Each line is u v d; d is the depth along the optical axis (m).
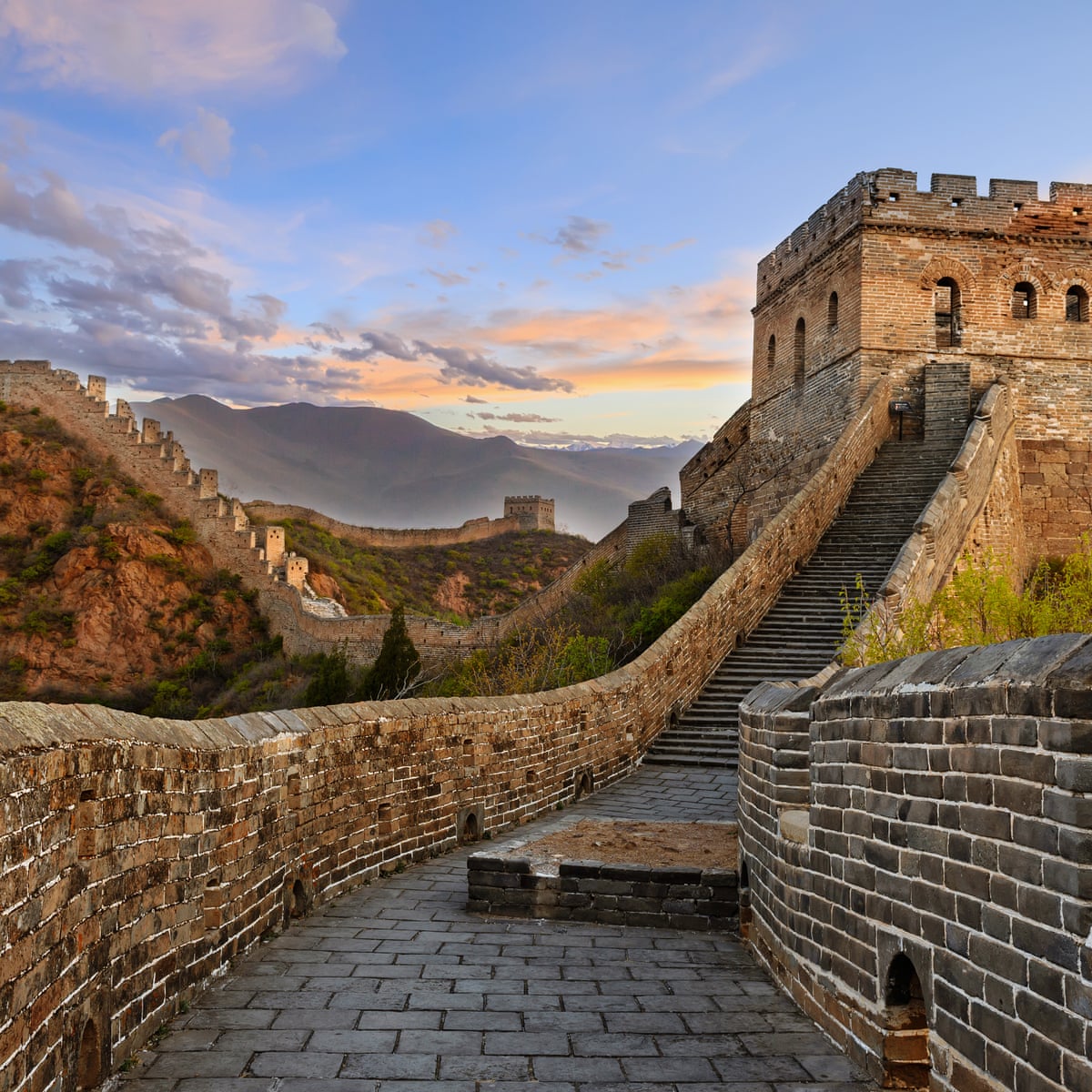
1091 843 3.99
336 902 9.76
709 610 21.33
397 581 79.88
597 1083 5.57
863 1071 5.82
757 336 38.81
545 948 8.46
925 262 30.97
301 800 9.22
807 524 25.34
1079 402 31.48
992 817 4.67
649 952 8.48
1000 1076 4.56
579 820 13.35
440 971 7.66
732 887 9.33
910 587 19.34
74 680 58.66
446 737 12.30
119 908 5.77
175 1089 5.38
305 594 63.69
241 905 7.85
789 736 7.77
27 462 68.44
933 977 5.18
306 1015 6.59
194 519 66.25
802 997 6.98
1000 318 31.36
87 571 62.28
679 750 18.83
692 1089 5.52
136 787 6.06
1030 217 31.53
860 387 30.48
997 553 26.64
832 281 32.56
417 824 11.62
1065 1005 4.10
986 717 4.73
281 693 52.19
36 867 4.69
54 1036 4.85
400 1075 5.60
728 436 40.69
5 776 4.39
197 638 60.88
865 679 6.22
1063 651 4.32
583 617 37.53
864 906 5.97
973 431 26.25
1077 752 4.07
